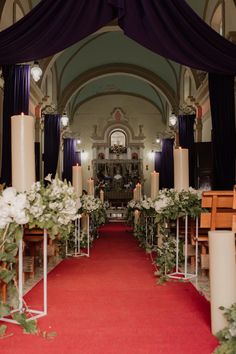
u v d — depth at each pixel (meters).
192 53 5.75
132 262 7.05
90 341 3.05
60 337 3.14
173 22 5.62
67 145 19.34
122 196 22.67
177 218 5.63
